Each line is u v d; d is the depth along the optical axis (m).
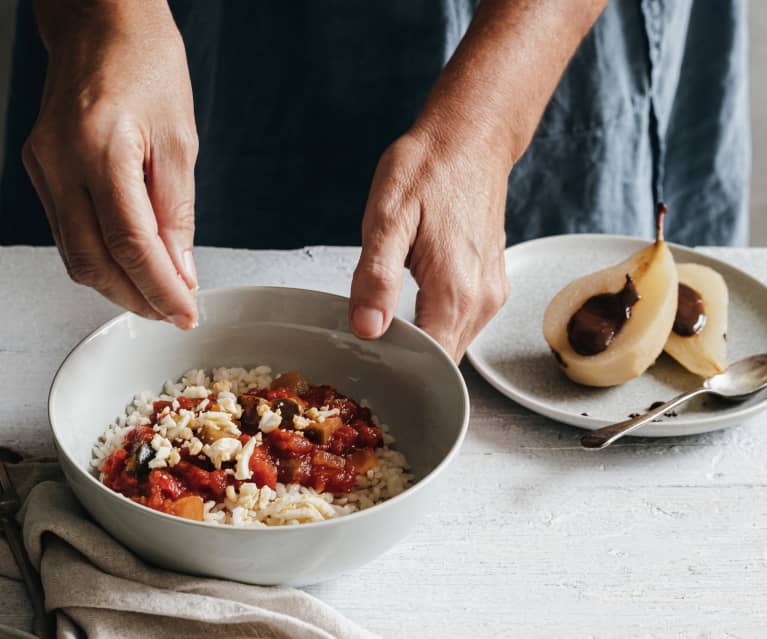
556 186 1.71
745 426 1.05
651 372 1.12
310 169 1.60
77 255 0.85
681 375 1.12
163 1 0.97
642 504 0.94
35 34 1.58
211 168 1.60
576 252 1.34
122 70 0.87
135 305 0.88
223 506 0.82
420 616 0.80
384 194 0.98
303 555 0.74
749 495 0.95
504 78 1.10
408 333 0.94
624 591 0.84
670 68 1.70
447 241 0.99
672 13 1.60
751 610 0.82
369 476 0.89
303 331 1.00
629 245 1.35
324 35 1.47
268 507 0.81
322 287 1.27
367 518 0.73
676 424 0.99
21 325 1.14
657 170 1.78
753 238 2.99
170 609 0.73
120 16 0.93
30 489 0.88
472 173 1.04
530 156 1.66
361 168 1.60
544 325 1.11
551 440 1.02
